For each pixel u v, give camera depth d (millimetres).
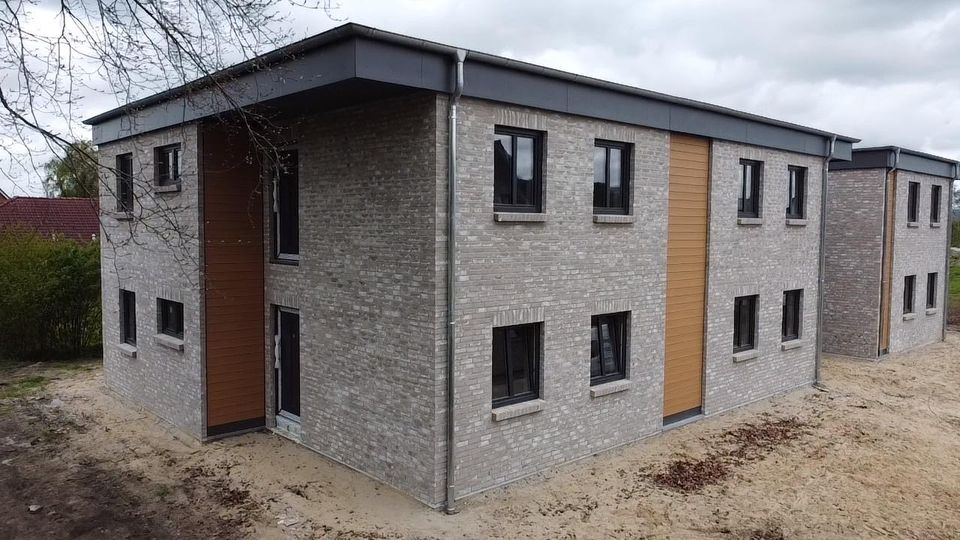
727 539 8641
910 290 21438
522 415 10016
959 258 44375
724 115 13109
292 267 11539
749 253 14266
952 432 13148
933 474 10969
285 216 12094
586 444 11125
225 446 11594
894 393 16016
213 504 9359
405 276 9234
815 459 11484
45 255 19062
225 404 12086
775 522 9141
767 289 14844
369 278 9852
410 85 8211
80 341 19562
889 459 11578
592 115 10531
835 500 9891
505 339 9992
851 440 12492
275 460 10906
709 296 13336
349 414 10422
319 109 10289
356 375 10219
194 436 12031
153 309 13312
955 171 22562
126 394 14633
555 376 10484
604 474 10516
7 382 16234
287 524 8727
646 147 11727
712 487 10203
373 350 9867
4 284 18094
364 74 7789
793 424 13375
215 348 11922
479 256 9266
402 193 9203
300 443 11578
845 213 19766
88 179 9008
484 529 8609
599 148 11188
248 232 12180
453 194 8773
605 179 11305
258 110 10117
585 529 8727
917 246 21250
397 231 9312
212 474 10398
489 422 9602
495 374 9883
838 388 16328
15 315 18203
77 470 10641
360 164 9867
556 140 10156
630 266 11625
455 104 8680
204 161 11617
